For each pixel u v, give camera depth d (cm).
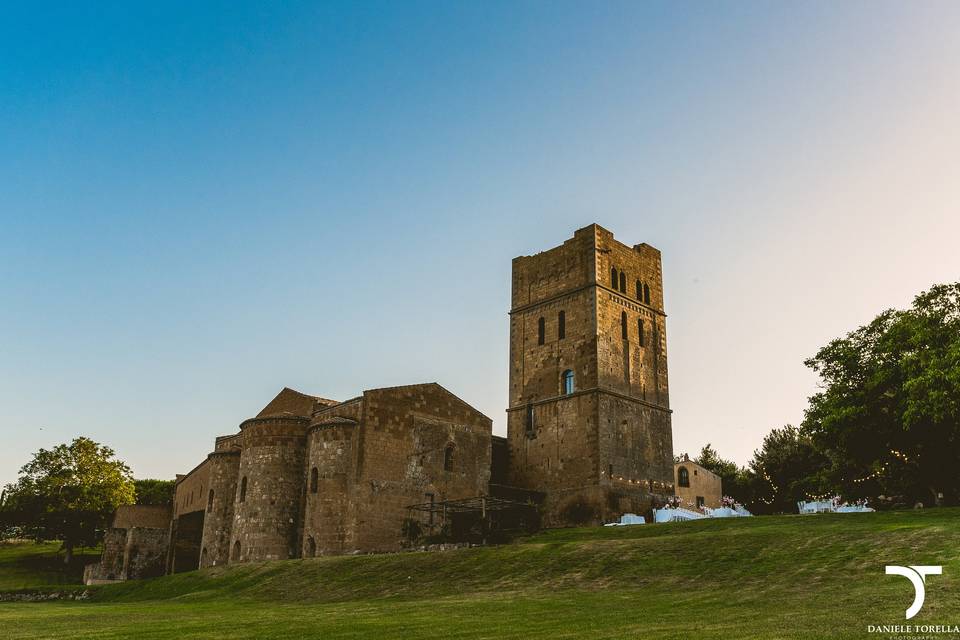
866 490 5494
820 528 3628
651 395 6675
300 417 6028
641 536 4684
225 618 2875
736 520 4703
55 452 8750
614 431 6200
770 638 1691
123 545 7950
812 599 2338
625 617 2280
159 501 11731
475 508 5828
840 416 5009
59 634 2494
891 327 5038
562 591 3170
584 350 6391
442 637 2056
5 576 8219
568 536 5106
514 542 5197
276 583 4403
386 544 5503
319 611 3028
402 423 5859
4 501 8581
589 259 6594
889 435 4978
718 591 2747
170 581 5422
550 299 6819
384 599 3556
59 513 8538
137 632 2470
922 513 4147
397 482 5697
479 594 3334
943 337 4691
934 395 4256
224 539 6278
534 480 6469
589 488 6000
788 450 8762
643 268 7100
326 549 5412
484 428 6394
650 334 6900
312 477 5681
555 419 6456
